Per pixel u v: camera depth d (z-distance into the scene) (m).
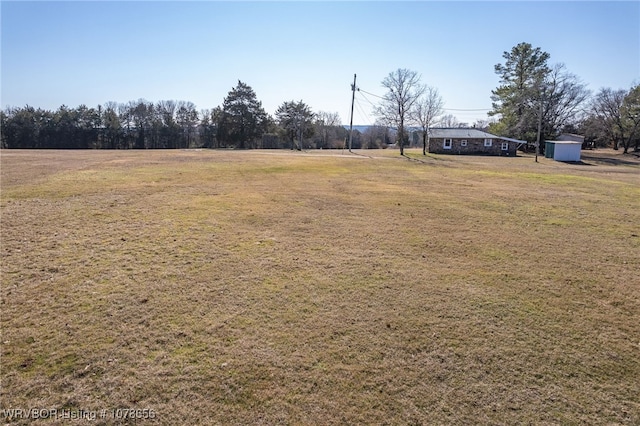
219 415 2.60
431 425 2.56
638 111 42.06
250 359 3.22
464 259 5.88
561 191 13.28
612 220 8.83
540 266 5.65
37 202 8.97
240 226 7.37
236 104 56.53
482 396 2.84
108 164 18.34
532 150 43.03
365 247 6.32
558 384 3.00
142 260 5.40
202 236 6.61
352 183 13.97
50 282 4.60
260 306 4.16
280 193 11.27
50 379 2.90
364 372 3.09
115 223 7.27
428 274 5.21
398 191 12.36
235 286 4.64
